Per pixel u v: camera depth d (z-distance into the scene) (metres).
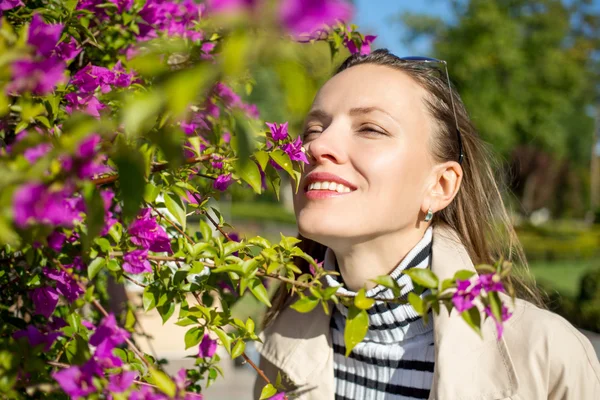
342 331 1.60
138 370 1.14
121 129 0.88
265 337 1.72
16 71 0.77
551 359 1.35
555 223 30.80
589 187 30.95
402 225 1.44
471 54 13.65
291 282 1.13
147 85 1.35
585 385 1.36
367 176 1.37
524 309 1.44
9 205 0.69
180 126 1.11
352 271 1.50
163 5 1.61
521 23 14.54
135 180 0.71
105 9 1.55
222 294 1.47
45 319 1.35
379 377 1.52
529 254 20.27
